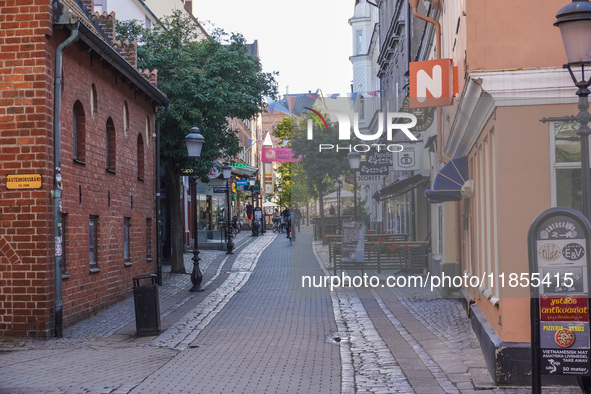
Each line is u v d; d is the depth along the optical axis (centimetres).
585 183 746
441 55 1770
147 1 4906
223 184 4716
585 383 790
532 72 909
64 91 1442
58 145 1354
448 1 1544
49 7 1338
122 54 2188
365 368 1012
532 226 755
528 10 933
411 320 1442
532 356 756
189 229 4050
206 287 2186
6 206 1331
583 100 743
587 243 745
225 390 876
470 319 1357
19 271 1330
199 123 2539
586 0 733
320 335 1315
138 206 2059
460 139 1343
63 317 1427
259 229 5597
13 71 1329
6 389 888
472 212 1330
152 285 1362
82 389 884
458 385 884
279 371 995
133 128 2012
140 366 1041
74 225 1498
